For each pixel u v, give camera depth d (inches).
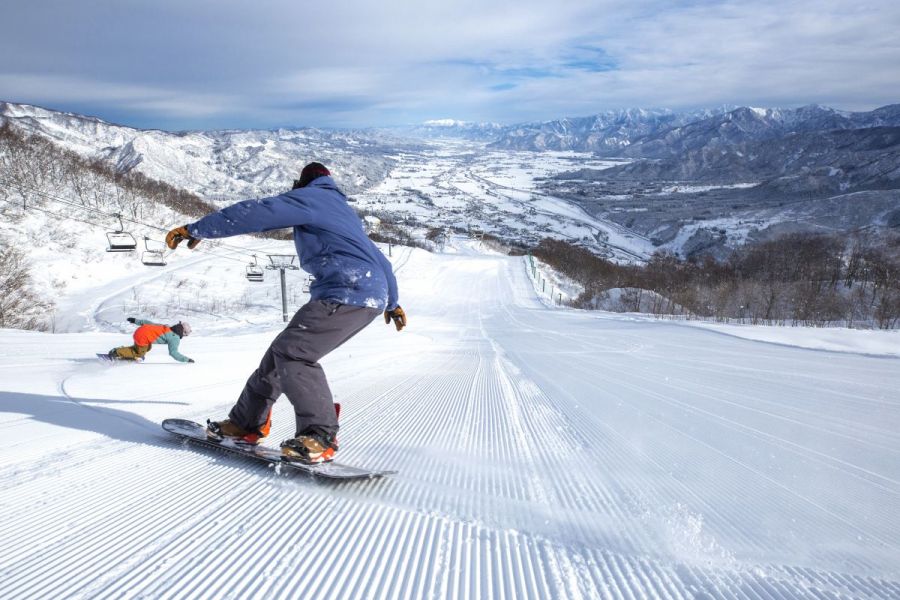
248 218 93.5
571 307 1847.9
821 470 119.1
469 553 71.0
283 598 58.3
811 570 69.1
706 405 201.3
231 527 76.3
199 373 242.5
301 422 99.4
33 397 161.0
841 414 188.1
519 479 106.0
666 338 613.9
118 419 137.0
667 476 110.9
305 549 70.4
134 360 285.3
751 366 345.7
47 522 75.6
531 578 64.6
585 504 92.2
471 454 124.2
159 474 96.7
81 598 57.0
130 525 75.8
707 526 83.6
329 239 100.3
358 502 87.9
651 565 69.1
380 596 59.3
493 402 202.5
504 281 2377.0
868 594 62.7
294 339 98.0
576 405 199.6
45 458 102.7
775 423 170.4
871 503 97.4
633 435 150.2
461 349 505.7
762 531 82.3
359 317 99.5
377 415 166.7
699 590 62.8
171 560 66.1
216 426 111.0
